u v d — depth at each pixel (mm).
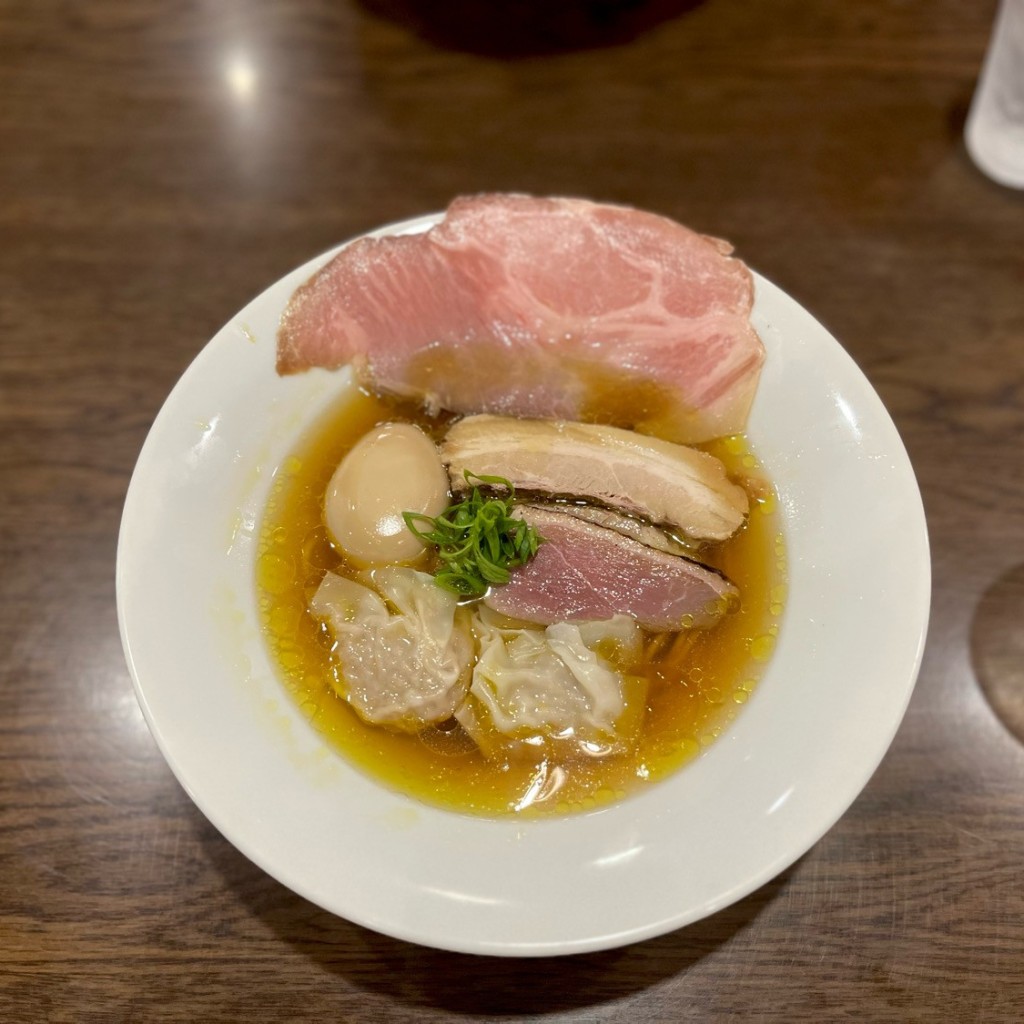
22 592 368
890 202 441
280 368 335
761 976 302
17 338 416
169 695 282
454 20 497
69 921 314
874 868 316
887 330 410
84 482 387
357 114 470
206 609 306
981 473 380
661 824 278
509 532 326
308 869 264
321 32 495
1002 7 442
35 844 326
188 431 316
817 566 309
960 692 344
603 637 327
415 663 322
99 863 323
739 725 300
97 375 408
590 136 462
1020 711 340
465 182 449
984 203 441
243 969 306
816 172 450
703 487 334
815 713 284
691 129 463
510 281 356
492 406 357
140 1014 301
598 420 354
